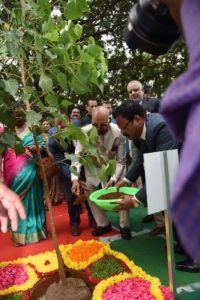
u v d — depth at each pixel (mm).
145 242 3852
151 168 2197
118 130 3822
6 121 2363
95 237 4184
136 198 2795
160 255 3459
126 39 752
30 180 3973
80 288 2479
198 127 374
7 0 2330
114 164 2488
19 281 2754
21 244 4043
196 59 409
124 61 11859
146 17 661
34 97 2402
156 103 4793
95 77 2271
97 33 10625
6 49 2143
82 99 9516
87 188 3953
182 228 376
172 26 666
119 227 4469
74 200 4230
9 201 1271
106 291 2395
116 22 10516
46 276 2836
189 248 375
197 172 358
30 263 3014
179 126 448
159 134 2799
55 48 2152
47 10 2184
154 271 3121
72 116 5727
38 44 2100
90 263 3002
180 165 381
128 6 10281
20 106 2428
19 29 2207
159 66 12656
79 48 2205
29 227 4059
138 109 2938
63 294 2402
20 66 2301
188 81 407
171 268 2365
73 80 2244
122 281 2508
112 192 3629
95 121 3627
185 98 399
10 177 3945
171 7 505
